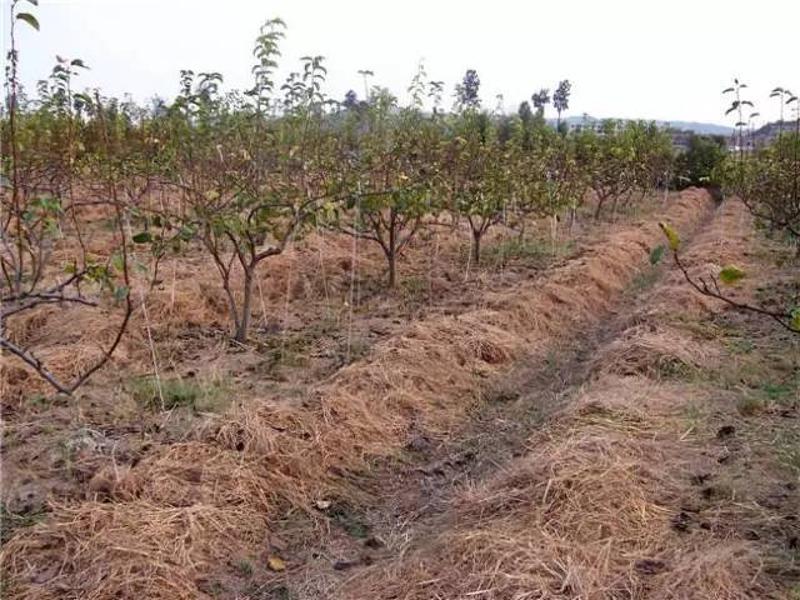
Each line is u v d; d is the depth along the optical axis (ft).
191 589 10.77
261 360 19.88
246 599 10.96
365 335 22.41
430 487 14.65
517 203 38.04
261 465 13.78
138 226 27.22
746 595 9.86
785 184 34.96
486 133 41.42
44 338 20.56
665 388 17.62
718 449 14.26
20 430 14.71
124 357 19.10
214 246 20.22
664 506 12.24
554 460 12.98
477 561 10.65
